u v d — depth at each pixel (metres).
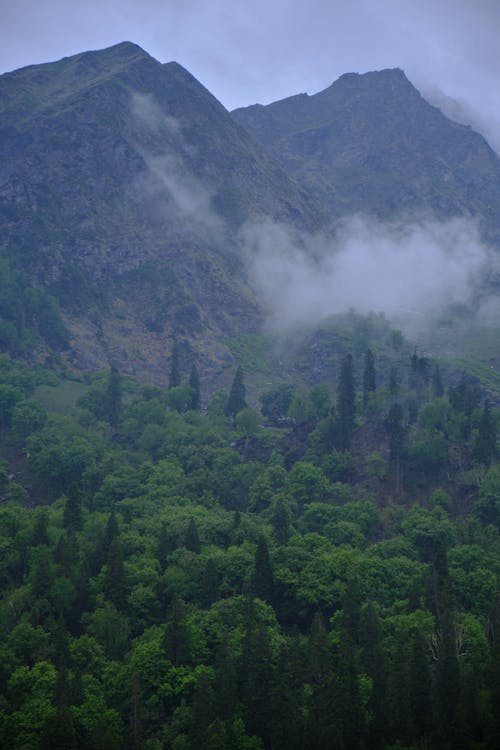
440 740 127.75
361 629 152.50
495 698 132.00
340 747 127.25
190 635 151.38
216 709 136.62
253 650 143.25
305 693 139.88
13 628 160.75
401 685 135.25
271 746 133.88
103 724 131.88
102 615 160.50
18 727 134.88
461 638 149.25
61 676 138.38
